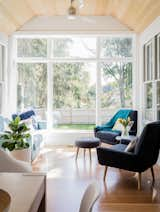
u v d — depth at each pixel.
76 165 5.17
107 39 7.34
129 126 5.94
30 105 7.45
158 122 4.06
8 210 1.11
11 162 2.70
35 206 1.40
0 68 6.54
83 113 7.50
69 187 3.95
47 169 4.88
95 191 1.37
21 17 6.30
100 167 5.03
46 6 6.04
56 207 3.25
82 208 1.43
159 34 5.26
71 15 4.98
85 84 7.48
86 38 7.37
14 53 7.22
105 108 7.39
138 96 6.90
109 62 7.36
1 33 6.36
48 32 6.86
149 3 4.80
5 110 6.76
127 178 4.40
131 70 7.32
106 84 7.38
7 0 5.03
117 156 4.02
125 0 5.27
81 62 7.44
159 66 5.30
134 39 6.95
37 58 7.36
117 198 3.53
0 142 4.39
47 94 7.41
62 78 7.47
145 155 3.86
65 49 7.41
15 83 7.32
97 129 6.57
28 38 7.33
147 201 3.44
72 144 7.23
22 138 4.48
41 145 6.16
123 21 6.67
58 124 7.49
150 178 4.41
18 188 1.52
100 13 6.63
